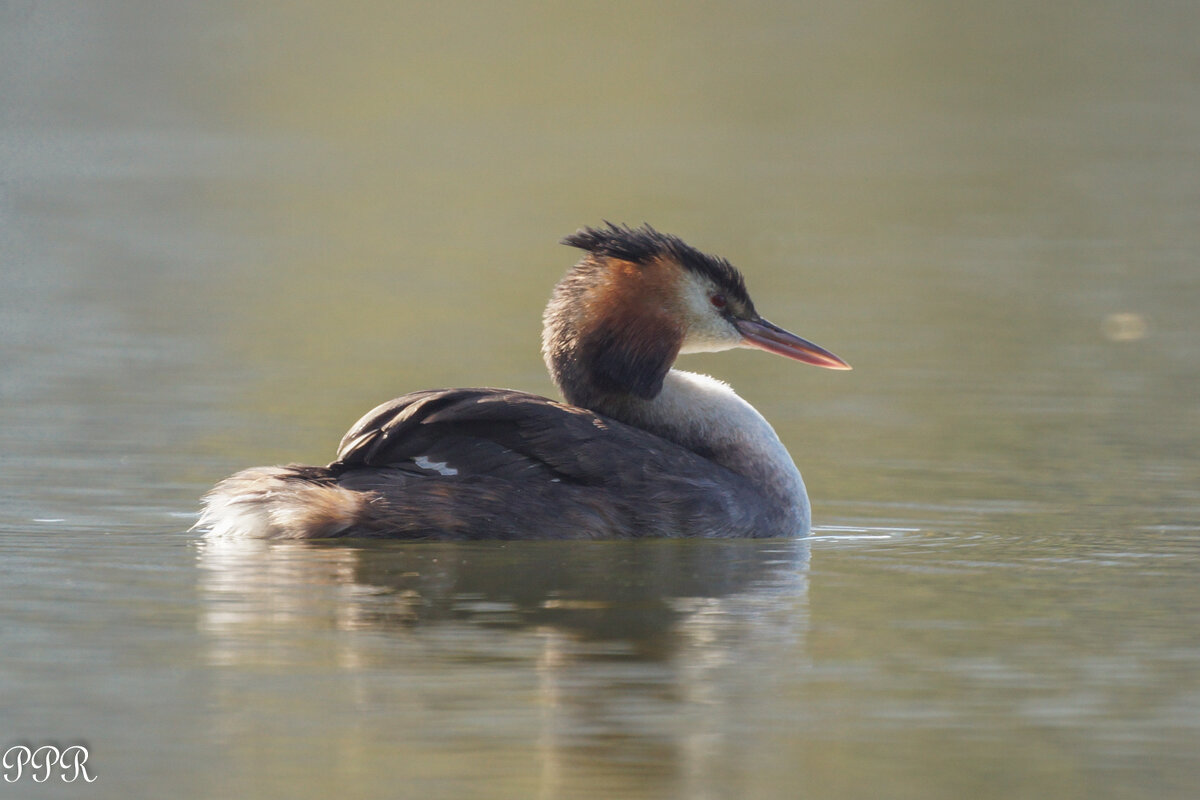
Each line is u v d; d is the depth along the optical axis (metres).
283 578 11.15
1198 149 43.25
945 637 10.02
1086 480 14.85
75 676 9.21
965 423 17.45
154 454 15.64
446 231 33.72
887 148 45.19
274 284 27.56
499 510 12.30
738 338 13.91
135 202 37.06
